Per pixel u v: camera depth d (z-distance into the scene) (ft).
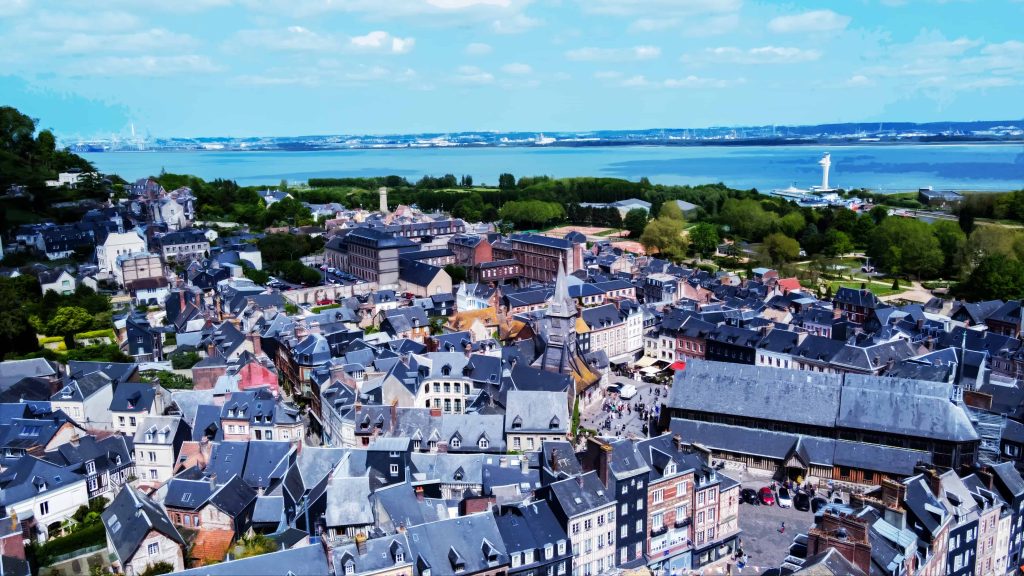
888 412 527.40
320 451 462.60
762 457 539.29
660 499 428.15
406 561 353.51
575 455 441.68
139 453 490.49
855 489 509.76
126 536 383.04
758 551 440.86
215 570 332.80
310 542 393.50
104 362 588.09
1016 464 519.60
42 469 440.04
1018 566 447.42
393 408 523.70
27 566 372.17
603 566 408.67
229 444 480.23
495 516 384.27
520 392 532.73
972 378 598.75
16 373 582.35
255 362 597.52
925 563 363.35
